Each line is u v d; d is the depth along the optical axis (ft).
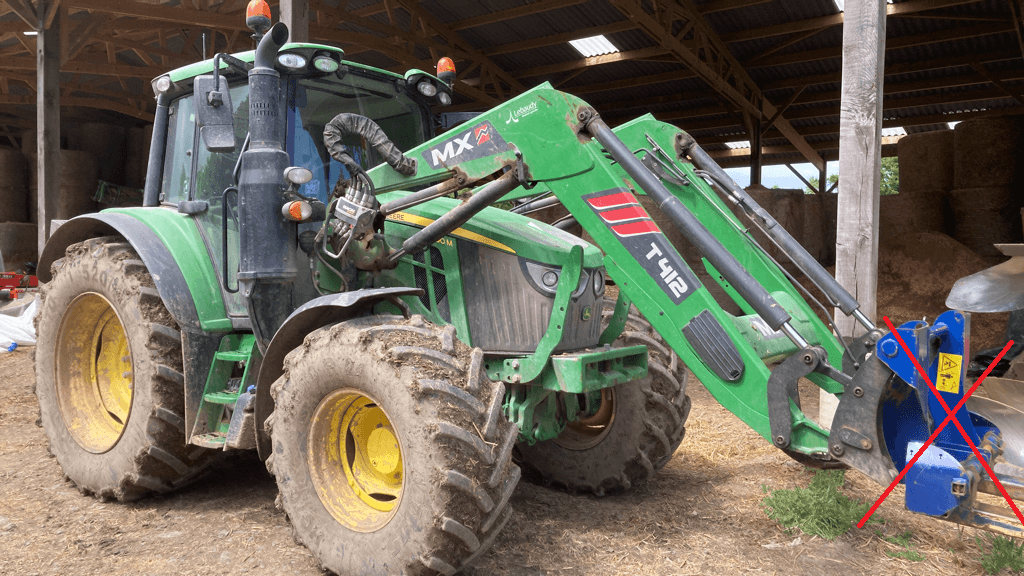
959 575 8.11
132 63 55.36
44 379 11.27
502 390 7.60
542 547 8.79
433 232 9.02
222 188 10.07
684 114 54.75
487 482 7.06
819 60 44.91
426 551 6.91
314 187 9.60
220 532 9.23
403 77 10.77
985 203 30.37
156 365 9.57
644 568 8.20
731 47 44.09
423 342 7.55
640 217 8.09
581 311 9.13
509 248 9.23
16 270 55.52
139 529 9.34
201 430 9.51
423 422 6.95
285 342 8.48
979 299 9.07
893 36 39.40
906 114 53.26
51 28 35.22
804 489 10.19
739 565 8.30
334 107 10.10
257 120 8.84
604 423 11.27
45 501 10.36
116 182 64.03
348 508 7.86
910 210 32.24
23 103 55.67
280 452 8.14
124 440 9.96
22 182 60.34
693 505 10.41
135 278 10.02
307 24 18.34
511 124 8.70
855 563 8.39
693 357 7.86
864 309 12.05
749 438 14.08
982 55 41.04
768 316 7.26
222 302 9.94
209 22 36.86
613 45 44.39
